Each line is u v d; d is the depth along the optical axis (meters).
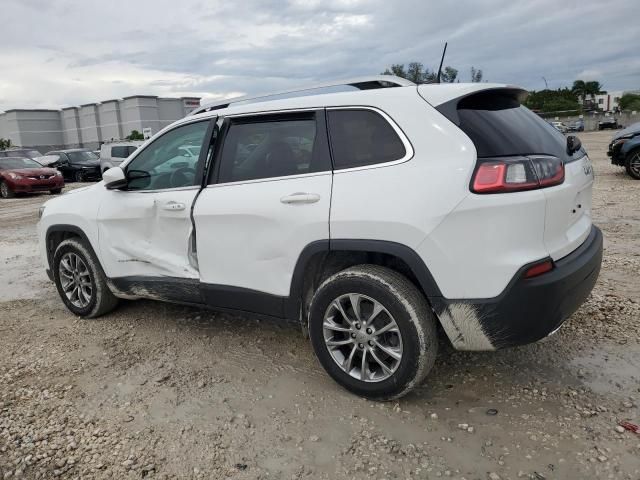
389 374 3.05
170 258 3.98
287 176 3.36
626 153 11.91
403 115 3.01
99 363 3.91
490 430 2.88
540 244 2.77
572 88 93.88
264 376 3.60
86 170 23.52
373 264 3.15
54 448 2.90
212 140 3.75
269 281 3.42
